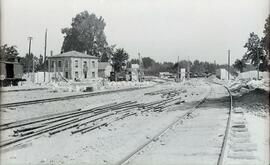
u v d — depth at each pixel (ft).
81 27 373.81
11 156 40.88
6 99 112.68
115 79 291.17
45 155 41.47
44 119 68.85
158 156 37.27
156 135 48.85
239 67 348.38
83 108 92.32
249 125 54.49
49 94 142.92
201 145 41.96
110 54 378.53
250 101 94.94
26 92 146.00
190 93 164.04
